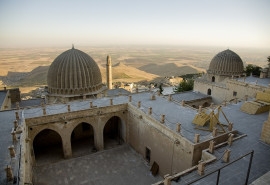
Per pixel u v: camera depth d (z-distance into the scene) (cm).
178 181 1836
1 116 3100
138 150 3528
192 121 2950
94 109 3422
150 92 4459
